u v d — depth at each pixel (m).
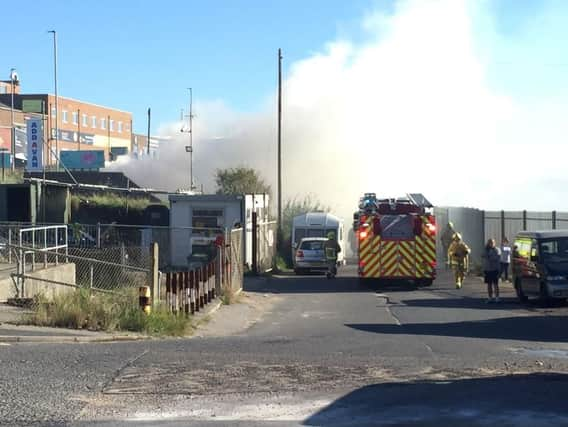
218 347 11.92
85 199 40.84
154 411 7.30
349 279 32.59
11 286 16.83
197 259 30.62
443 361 10.59
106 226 31.59
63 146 86.31
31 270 18.61
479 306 20.97
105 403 7.59
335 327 16.64
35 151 42.78
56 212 36.78
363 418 7.18
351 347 12.30
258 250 35.34
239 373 9.26
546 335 14.62
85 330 13.41
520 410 7.52
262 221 37.34
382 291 26.58
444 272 34.00
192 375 9.06
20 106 82.19
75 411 7.25
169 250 34.88
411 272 27.28
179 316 15.47
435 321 17.45
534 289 20.83
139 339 13.09
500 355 11.48
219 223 34.78
